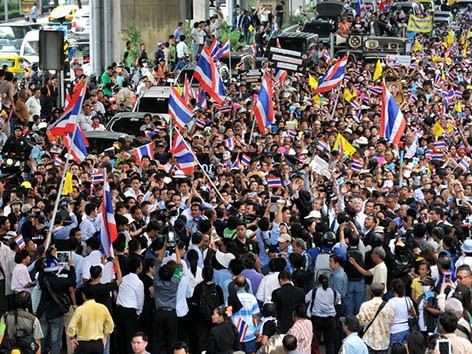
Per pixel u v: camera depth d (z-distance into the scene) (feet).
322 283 85.71
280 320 84.17
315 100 185.88
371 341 80.74
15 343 77.77
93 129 155.53
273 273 86.02
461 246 94.68
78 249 88.69
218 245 92.17
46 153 135.54
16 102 160.45
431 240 96.12
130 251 87.30
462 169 137.18
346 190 113.70
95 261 85.87
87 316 78.64
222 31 284.82
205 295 84.79
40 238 94.02
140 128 156.66
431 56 279.90
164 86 187.62
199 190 110.63
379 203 105.19
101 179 116.26
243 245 92.53
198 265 87.25
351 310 91.50
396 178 131.75
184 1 279.90
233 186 120.26
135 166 125.39
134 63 248.73
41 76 194.70
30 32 254.06
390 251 93.15
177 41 251.60
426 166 138.62
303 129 161.48
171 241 88.02
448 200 116.06
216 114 171.42
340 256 88.58
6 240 93.66
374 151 142.41
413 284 85.92
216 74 149.18
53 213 94.32
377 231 96.94
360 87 202.39
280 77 199.21
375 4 353.51
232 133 147.02
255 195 111.24
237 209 105.60
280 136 146.61
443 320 71.41
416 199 120.26
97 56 238.07
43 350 85.92
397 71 233.55
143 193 116.88
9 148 136.46
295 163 139.23
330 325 85.71
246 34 317.63
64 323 86.58
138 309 84.84
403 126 135.64
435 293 83.92
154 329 84.53
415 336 72.69
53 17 326.44
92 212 96.58
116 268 85.66
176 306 84.43
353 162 133.49
